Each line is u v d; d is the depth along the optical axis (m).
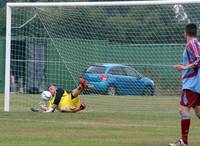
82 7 66.81
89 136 37.25
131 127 43.41
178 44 71.06
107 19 72.62
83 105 56.38
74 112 55.81
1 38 105.31
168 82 76.75
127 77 76.50
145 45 74.06
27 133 38.53
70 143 33.41
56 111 56.69
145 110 61.31
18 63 74.00
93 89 75.62
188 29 33.09
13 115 52.31
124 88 76.94
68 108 55.59
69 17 71.25
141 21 72.69
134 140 35.34
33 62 74.31
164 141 35.06
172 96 77.00
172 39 72.31
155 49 74.44
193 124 46.56
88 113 55.16
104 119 49.72
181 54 73.56
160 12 71.69
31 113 54.44
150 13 72.06
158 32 72.44
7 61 59.09
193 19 69.69
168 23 71.69
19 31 72.62
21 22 71.88
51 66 74.38
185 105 32.72
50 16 70.44
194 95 32.62
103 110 60.31
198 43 32.69
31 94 74.94
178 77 76.25
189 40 33.03
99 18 72.44
